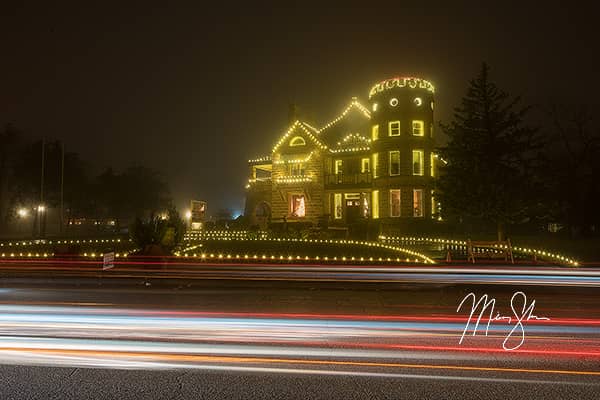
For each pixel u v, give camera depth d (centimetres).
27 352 753
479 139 2691
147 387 600
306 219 4409
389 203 3888
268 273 1842
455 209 2767
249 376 642
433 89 4066
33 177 5647
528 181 2673
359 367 682
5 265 2094
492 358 730
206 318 1026
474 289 1452
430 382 620
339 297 1326
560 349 784
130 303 1228
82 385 606
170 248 2266
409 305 1202
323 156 4459
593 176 3791
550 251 2720
